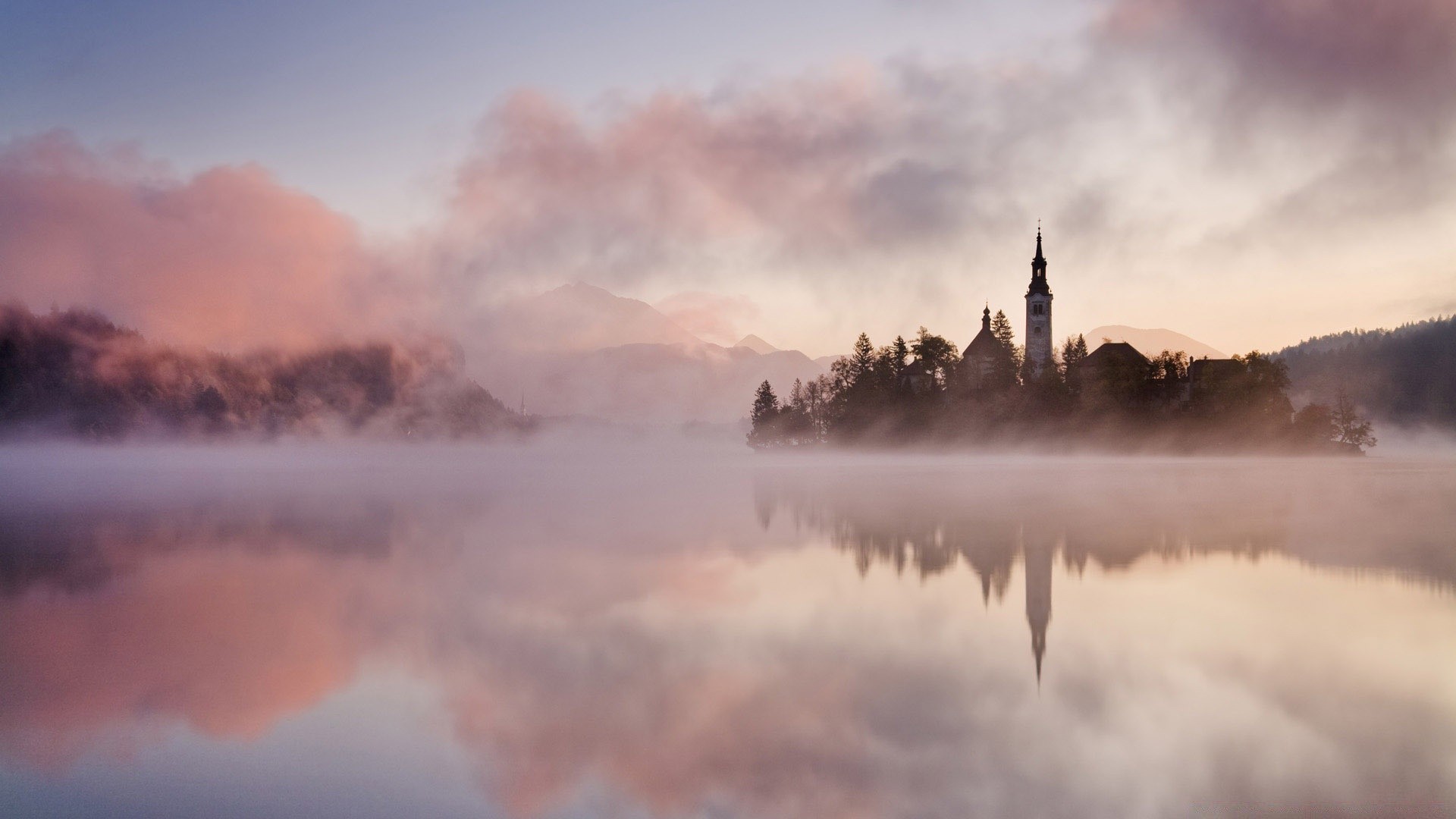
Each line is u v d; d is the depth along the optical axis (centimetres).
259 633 1786
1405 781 1043
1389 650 1617
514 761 1120
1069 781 1049
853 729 1233
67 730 1235
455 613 1966
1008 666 1527
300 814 968
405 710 1315
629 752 1150
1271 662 1534
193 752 1155
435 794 1020
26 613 1994
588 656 1608
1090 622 1853
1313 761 1111
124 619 1927
